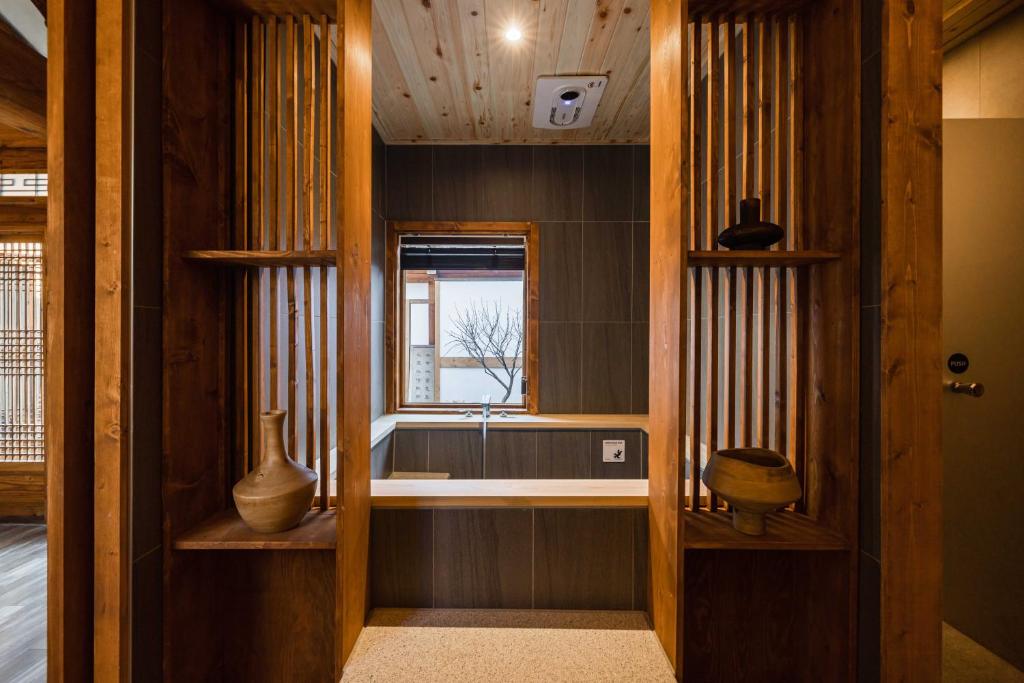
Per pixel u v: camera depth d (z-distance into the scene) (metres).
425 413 2.78
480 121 2.47
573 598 1.25
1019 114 1.44
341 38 1.01
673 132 1.04
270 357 1.20
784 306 1.16
